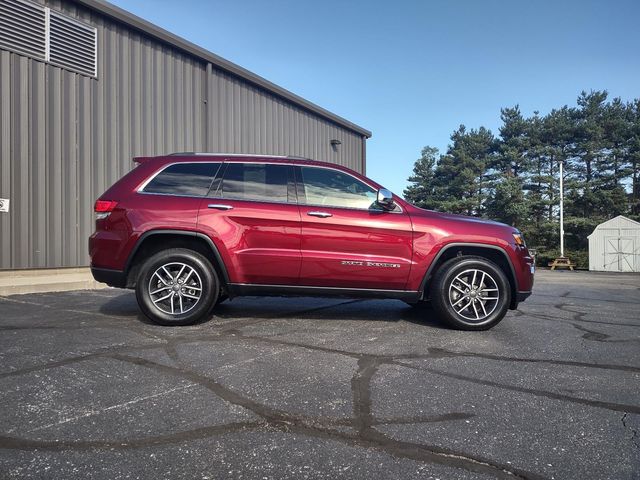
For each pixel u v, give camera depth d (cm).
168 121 1034
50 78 824
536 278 1688
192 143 1088
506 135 4325
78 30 865
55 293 756
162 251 502
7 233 768
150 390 318
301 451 242
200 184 520
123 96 941
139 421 272
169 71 1039
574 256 3328
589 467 232
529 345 459
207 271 500
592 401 315
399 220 517
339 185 531
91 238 512
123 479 215
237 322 531
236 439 254
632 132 3912
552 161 4175
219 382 335
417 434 263
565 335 509
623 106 4275
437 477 220
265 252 502
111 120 919
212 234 497
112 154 920
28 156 793
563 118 4181
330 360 393
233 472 222
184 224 497
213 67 1152
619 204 3756
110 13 900
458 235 518
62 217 839
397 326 531
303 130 1498
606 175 3912
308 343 445
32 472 218
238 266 502
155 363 374
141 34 978
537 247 3728
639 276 2048
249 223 504
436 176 4778
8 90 768
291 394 317
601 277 1869
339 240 508
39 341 432
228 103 1196
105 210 508
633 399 320
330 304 668
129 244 495
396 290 518
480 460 236
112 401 299
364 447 248
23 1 788
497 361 401
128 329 484
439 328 527
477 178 4316
